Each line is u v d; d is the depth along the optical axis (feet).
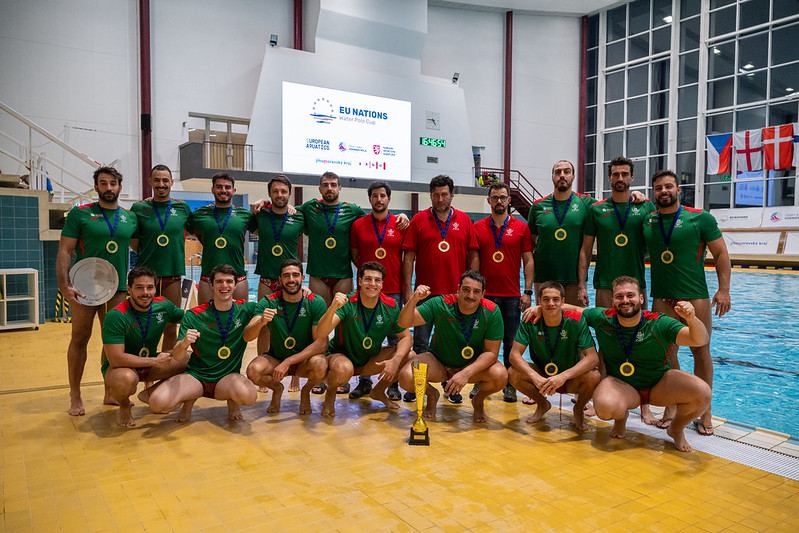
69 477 8.41
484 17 65.41
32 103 42.29
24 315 23.26
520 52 67.05
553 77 68.74
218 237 13.67
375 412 12.28
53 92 43.09
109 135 45.47
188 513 7.25
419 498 7.75
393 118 56.54
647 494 8.01
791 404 15.26
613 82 68.64
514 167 67.31
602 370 11.89
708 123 60.39
